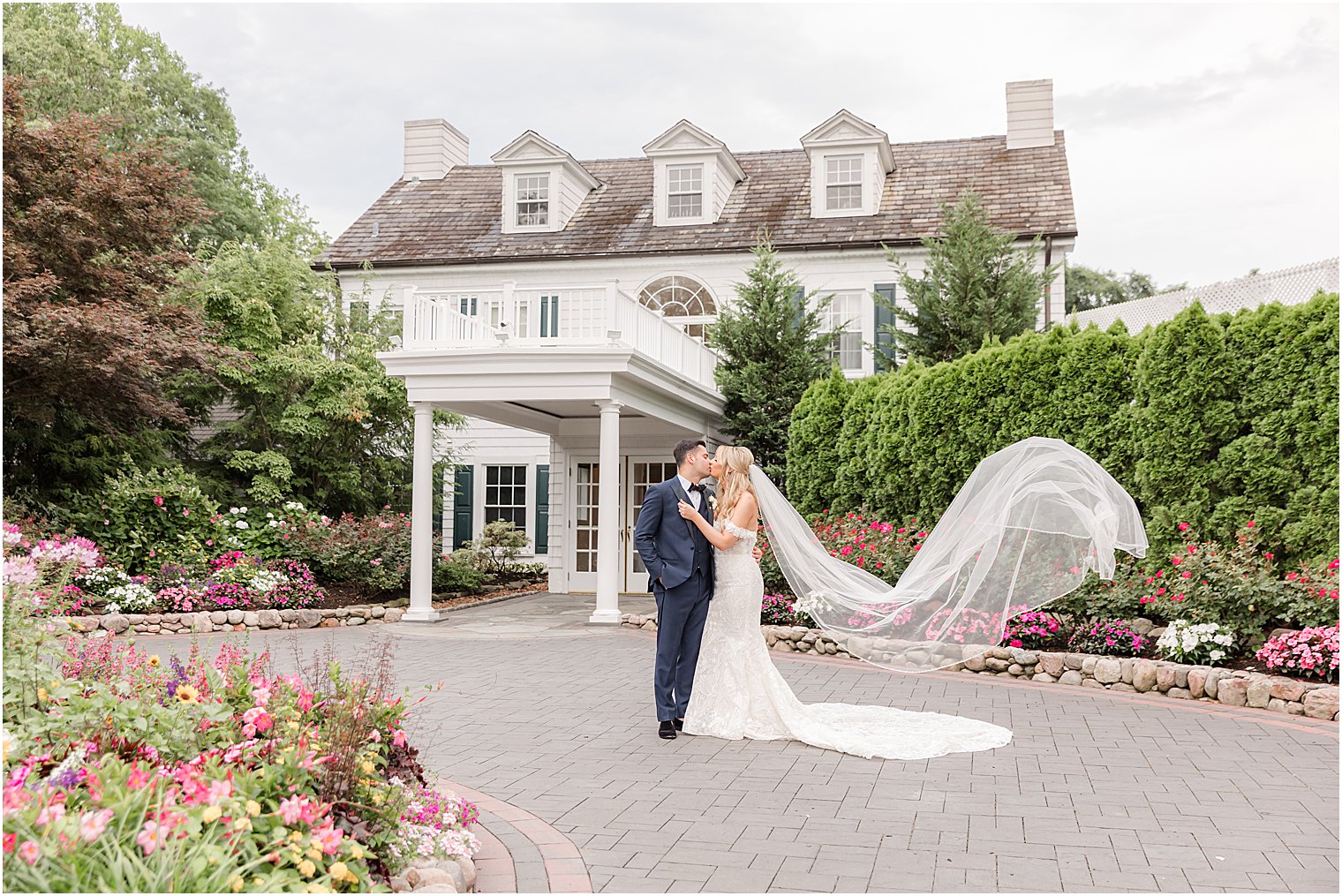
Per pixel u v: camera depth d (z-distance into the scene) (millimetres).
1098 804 5258
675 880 4113
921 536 12391
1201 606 8891
